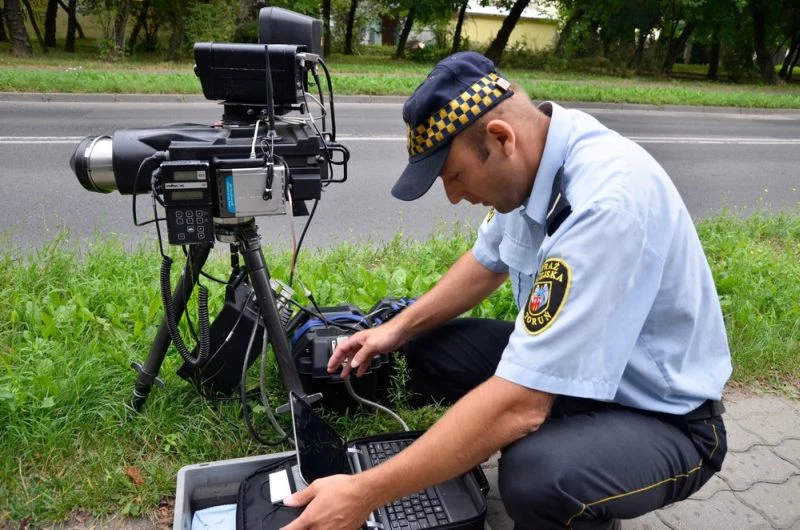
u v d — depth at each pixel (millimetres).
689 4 21016
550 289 1465
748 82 24109
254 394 2490
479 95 1518
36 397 2303
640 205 1477
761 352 3041
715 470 1757
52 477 2092
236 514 1837
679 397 1678
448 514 1866
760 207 6395
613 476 1583
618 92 14938
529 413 1487
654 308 1590
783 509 2186
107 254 3598
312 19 2141
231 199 1806
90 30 28000
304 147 1863
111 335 2781
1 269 3377
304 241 4688
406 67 18297
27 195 5289
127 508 2018
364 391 2436
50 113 8914
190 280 2129
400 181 1587
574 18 22891
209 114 9539
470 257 2207
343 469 1955
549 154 1588
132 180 1916
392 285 3389
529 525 1657
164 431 2316
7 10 15977
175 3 16719
